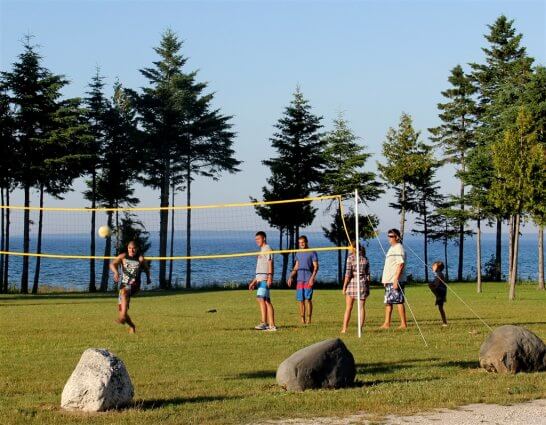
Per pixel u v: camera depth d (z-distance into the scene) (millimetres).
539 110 44531
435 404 8383
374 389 9164
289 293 36625
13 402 8539
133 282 15164
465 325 16781
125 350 12586
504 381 9570
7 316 20938
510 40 54094
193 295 36781
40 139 47719
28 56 48188
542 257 44938
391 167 58812
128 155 56375
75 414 7875
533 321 18078
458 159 58875
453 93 57781
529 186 33781
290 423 7621
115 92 60438
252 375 10367
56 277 75688
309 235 82312
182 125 57250
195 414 7898
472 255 135500
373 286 48281
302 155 56969
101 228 14570
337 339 9609
